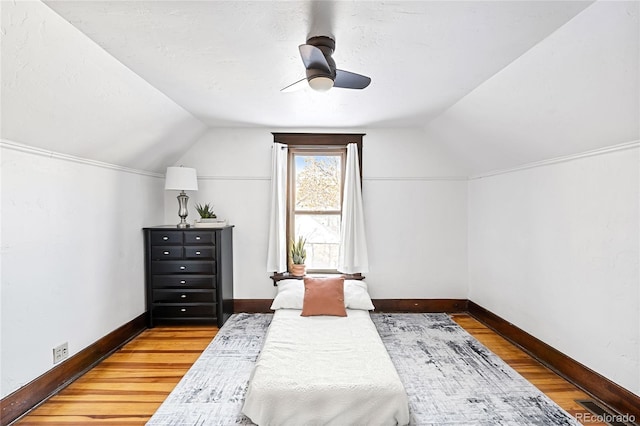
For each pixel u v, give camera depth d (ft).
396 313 14.53
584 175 8.57
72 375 9.11
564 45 6.59
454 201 14.75
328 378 7.51
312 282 12.17
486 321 13.28
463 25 6.40
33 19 5.62
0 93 6.26
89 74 7.45
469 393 8.34
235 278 14.61
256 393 7.16
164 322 13.01
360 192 14.34
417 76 8.87
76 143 8.91
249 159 14.49
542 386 8.70
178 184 12.95
